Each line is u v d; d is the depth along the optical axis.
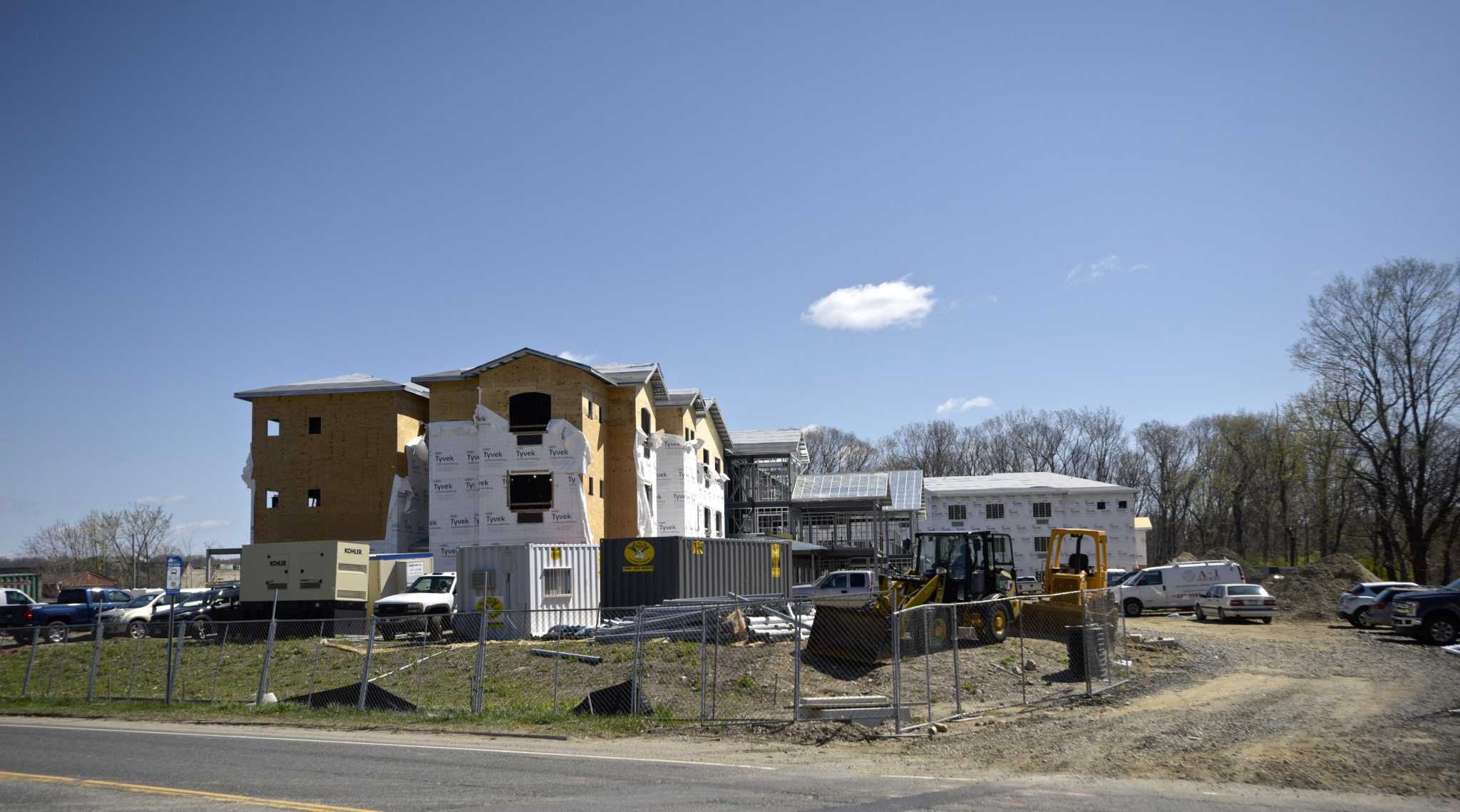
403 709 17.31
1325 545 68.81
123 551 84.25
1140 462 100.06
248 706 18.56
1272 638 29.89
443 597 32.91
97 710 19.20
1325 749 12.44
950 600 24.62
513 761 12.34
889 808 9.43
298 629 33.41
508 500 44.53
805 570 63.16
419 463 50.81
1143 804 9.55
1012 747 12.98
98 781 11.26
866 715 14.88
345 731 15.62
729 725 14.84
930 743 13.42
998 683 18.98
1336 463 62.00
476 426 46.00
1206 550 94.56
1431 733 13.43
